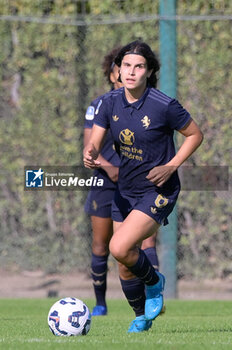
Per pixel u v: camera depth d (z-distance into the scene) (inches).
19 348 597.0
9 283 1491.1
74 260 1503.4
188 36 1417.3
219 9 1413.6
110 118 717.9
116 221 751.7
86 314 721.6
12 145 1518.2
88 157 717.3
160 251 1379.2
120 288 1445.6
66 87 1489.9
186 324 891.4
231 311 1166.3
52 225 1510.8
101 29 1460.4
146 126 697.0
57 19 1467.8
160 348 589.9
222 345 624.4
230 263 1440.7
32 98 1507.1
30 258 1521.9
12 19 1421.0
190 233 1445.6
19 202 1520.7
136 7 1439.5
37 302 1295.5
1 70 1518.2
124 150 717.9
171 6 1341.0
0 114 1523.1
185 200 1441.9
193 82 1417.3
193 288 1438.2
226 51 1411.2
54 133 1494.8
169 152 717.3
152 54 692.1
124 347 595.2
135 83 683.4
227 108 1414.9
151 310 730.2
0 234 1529.3
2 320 967.6
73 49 1481.3
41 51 1498.5
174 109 693.9
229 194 1429.6
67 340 657.0
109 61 978.1
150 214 697.0
